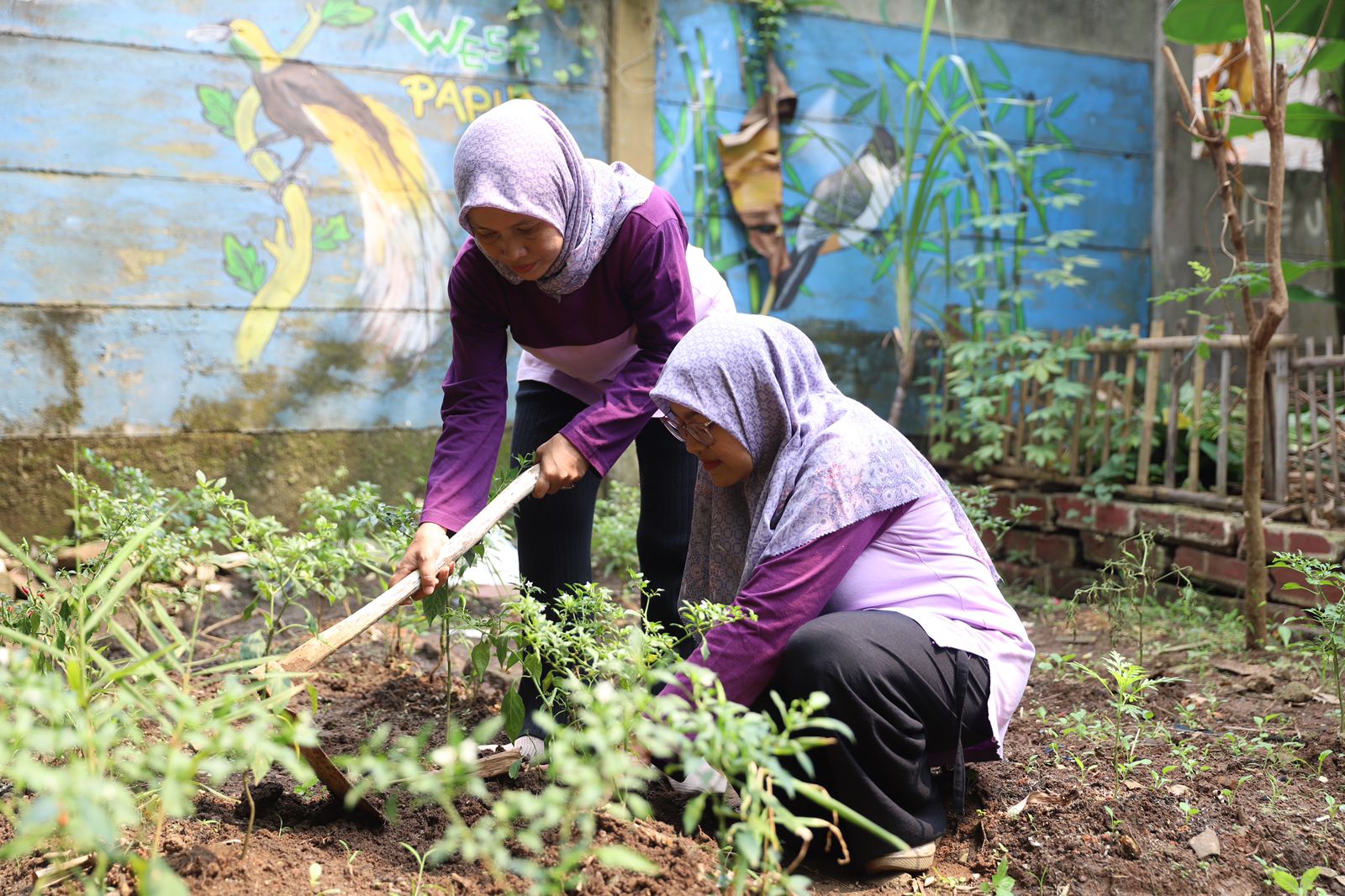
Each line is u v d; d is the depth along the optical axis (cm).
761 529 247
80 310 491
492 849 159
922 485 255
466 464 276
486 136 253
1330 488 474
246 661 197
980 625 256
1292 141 754
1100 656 414
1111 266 717
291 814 237
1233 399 540
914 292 639
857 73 649
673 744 189
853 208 650
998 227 669
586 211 267
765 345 247
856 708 230
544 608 283
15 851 135
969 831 259
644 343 282
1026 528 569
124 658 351
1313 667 371
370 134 542
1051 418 584
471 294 285
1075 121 705
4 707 167
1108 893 232
